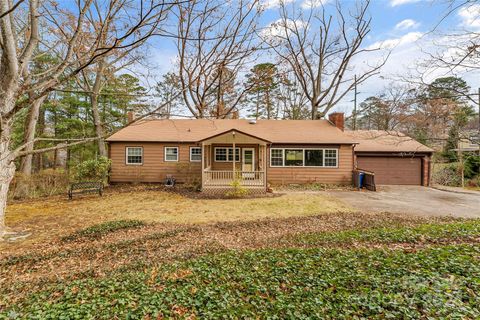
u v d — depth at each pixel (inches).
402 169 685.3
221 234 299.4
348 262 195.0
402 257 196.5
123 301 150.5
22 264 227.3
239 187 524.4
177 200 490.3
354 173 639.8
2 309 149.5
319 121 777.6
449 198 503.2
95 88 655.1
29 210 417.7
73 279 196.1
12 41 252.7
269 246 255.4
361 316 129.3
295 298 149.0
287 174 665.0
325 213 388.2
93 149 912.3
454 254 194.4
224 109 940.0
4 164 261.9
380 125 828.6
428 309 128.6
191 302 148.4
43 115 885.2
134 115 728.3
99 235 299.3
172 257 232.1
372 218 351.3
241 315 134.9
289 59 935.7
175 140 668.1
